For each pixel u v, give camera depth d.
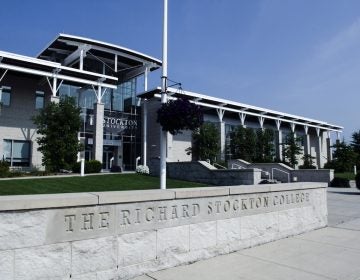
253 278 5.07
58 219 4.40
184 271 5.36
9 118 32.25
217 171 19.03
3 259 3.94
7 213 4.01
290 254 6.46
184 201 5.84
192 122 11.18
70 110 25.83
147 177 20.80
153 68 47.00
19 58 29.33
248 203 7.05
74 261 4.49
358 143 52.12
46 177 19.38
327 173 25.36
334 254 6.47
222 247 6.39
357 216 11.36
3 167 22.20
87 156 39.06
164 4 13.09
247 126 55.22
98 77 35.25
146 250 5.24
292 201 8.30
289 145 53.28
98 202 4.73
